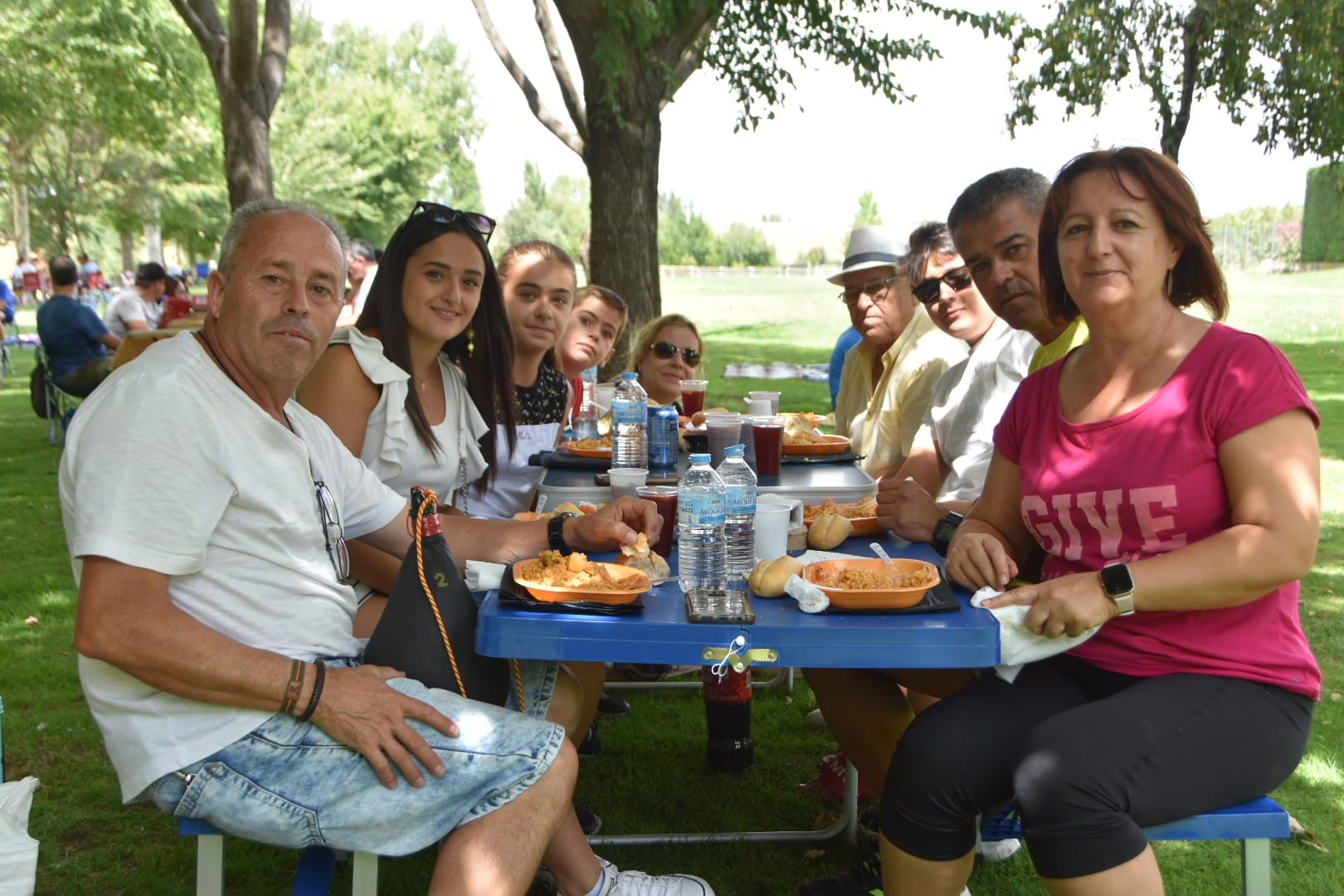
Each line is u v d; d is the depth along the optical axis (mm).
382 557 2568
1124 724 1769
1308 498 1795
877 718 2508
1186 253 2014
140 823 3021
